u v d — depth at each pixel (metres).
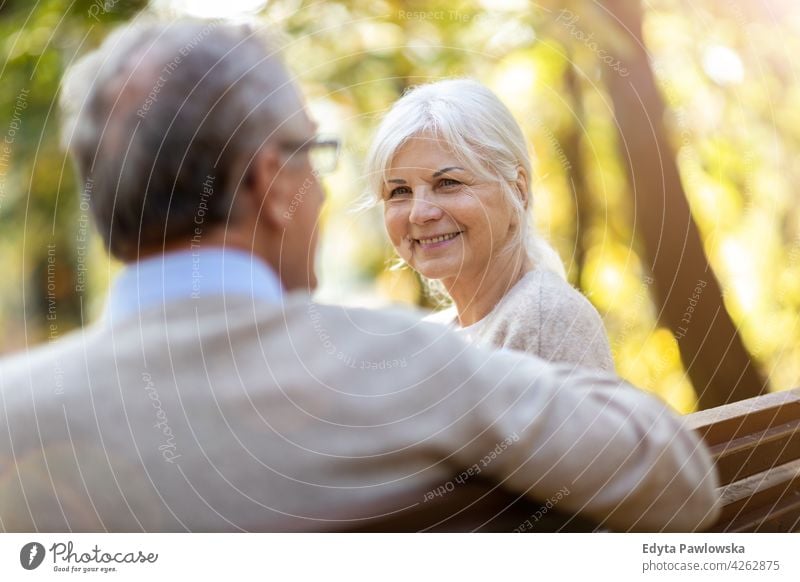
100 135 0.67
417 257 1.34
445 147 1.25
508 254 1.31
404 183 1.30
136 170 0.66
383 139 1.29
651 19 2.80
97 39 2.14
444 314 1.52
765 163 2.95
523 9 2.56
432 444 0.73
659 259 2.74
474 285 1.33
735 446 1.07
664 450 0.79
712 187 2.95
